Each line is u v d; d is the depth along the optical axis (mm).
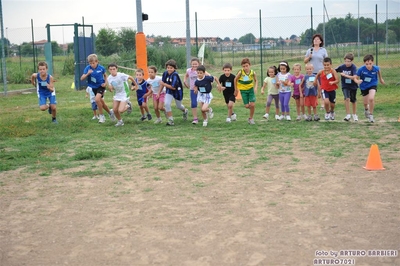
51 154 8812
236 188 6242
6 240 4781
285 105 12266
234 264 4055
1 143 9977
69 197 6133
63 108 15977
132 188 6414
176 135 10531
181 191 6184
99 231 4906
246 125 11656
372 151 7094
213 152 8617
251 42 29406
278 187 6234
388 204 5469
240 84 11750
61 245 4598
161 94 12211
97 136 10609
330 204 5504
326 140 9453
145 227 4957
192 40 33656
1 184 6875
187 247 4422
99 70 12367
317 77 11875
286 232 4699
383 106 14258
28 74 29109
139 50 16766
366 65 11414
